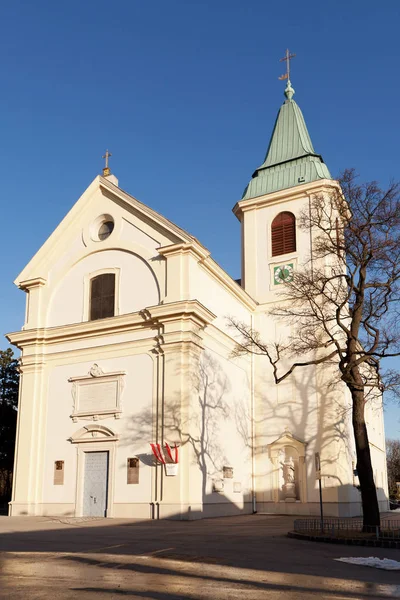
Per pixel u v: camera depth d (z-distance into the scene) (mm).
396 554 14445
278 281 34250
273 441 31359
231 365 30312
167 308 26016
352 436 31812
